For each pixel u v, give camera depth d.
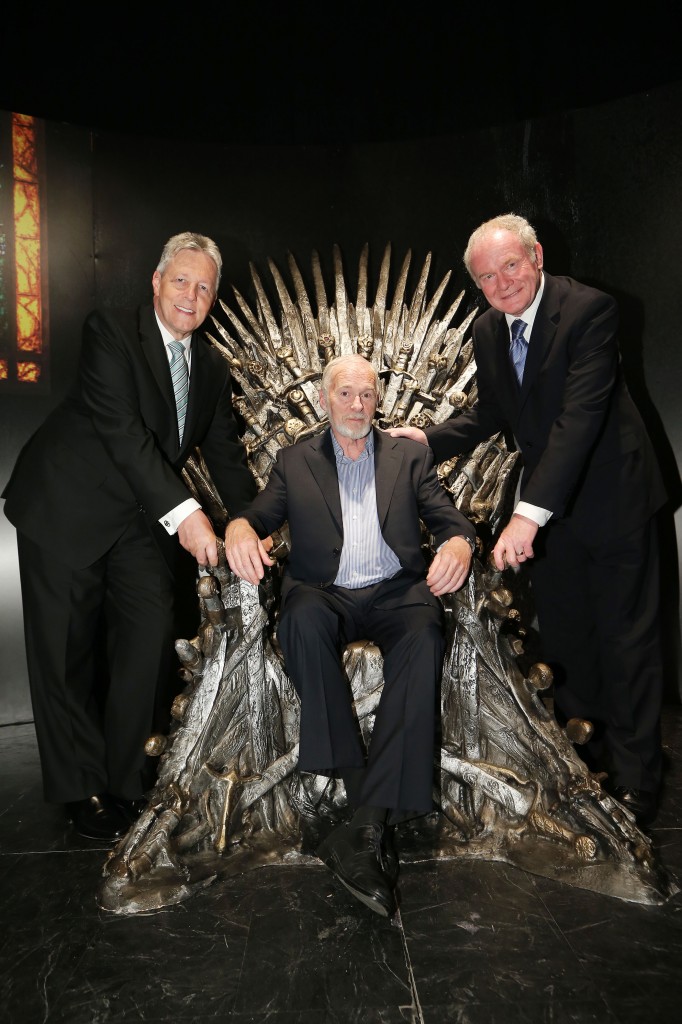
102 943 1.54
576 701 2.34
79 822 2.07
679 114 2.83
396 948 1.49
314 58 3.24
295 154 3.29
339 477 2.12
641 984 1.38
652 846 1.84
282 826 1.97
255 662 1.95
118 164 3.12
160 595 2.20
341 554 2.04
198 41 3.14
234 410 2.76
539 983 1.38
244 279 3.26
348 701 1.83
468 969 1.43
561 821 1.85
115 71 3.06
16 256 2.95
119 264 3.15
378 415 2.57
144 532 2.18
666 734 2.65
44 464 2.11
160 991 1.38
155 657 2.19
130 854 1.76
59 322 3.06
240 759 1.97
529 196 3.18
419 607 1.94
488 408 2.40
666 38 2.84
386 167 3.29
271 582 2.12
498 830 1.91
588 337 2.03
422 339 2.75
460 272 3.25
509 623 2.11
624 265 3.01
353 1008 1.33
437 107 3.25
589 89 3.03
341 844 1.66
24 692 3.03
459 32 3.18
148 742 1.89
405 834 1.95
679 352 2.89
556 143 3.12
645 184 2.93
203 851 1.87
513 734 1.95
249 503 2.37
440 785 2.00
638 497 2.10
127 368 2.04
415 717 1.75
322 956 1.47
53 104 2.99
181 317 2.08
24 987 1.41
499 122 3.20
